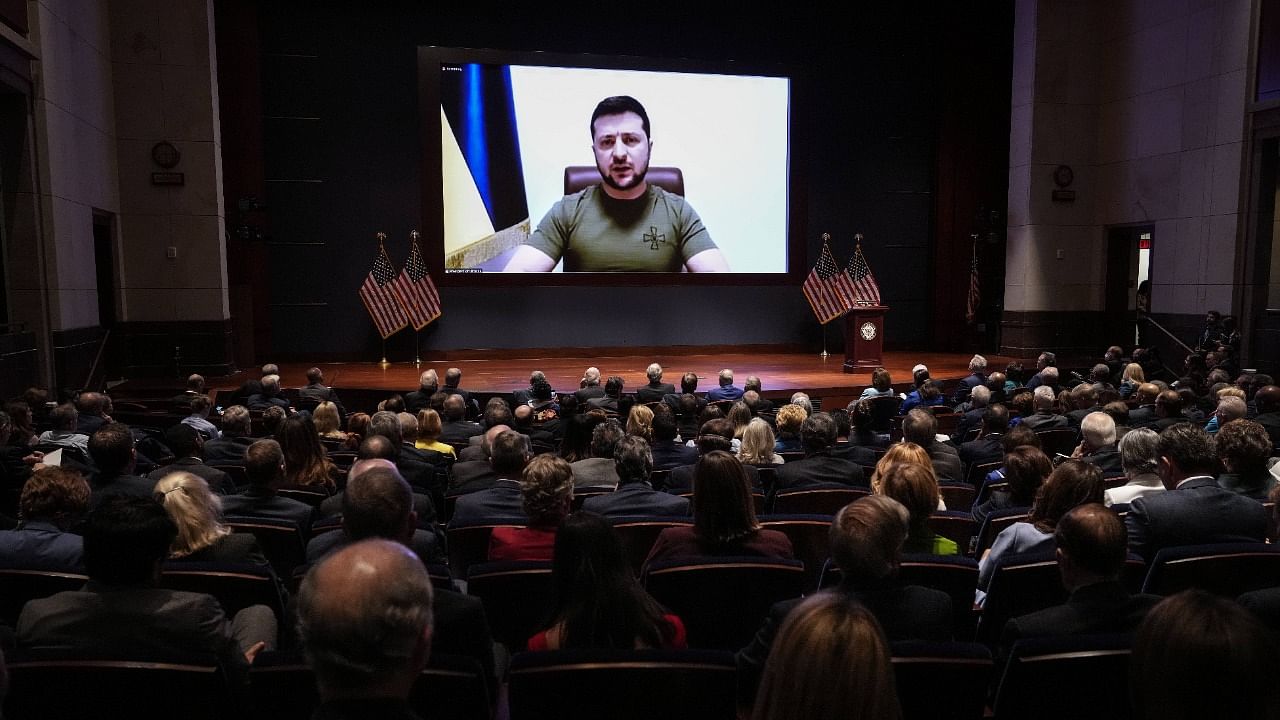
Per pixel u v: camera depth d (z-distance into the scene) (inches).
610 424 214.7
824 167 648.4
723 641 120.6
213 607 95.2
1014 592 119.3
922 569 118.3
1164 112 575.8
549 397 373.7
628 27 613.3
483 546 149.6
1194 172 556.1
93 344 453.1
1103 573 94.7
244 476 219.9
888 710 46.7
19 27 375.6
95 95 467.8
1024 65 621.9
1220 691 43.3
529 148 593.6
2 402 361.4
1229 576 114.0
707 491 125.0
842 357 625.9
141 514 92.3
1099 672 81.9
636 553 148.3
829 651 46.8
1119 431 223.3
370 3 577.9
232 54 560.4
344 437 260.4
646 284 616.1
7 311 397.7
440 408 320.5
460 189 589.3
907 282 674.8
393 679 51.1
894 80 657.0
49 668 78.4
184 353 513.7
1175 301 573.9
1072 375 471.2
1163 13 574.2
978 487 229.1
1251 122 520.1
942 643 84.1
